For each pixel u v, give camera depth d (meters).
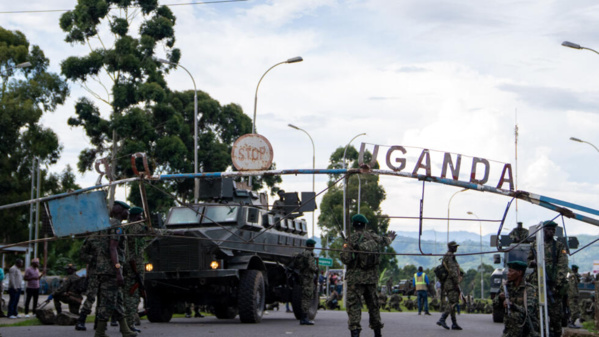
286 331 14.54
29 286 21.69
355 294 11.07
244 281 16.59
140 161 49.47
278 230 19.12
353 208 75.19
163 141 50.34
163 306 17.41
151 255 16.55
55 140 53.62
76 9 48.62
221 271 16.19
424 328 16.67
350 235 11.16
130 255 12.69
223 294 17.55
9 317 20.30
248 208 17.36
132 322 13.00
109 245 10.49
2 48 51.88
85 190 10.59
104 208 10.48
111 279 10.47
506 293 9.60
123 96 48.28
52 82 53.44
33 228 52.94
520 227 19.14
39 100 53.31
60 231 10.37
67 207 10.46
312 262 17.02
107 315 10.44
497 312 19.44
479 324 18.95
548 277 11.45
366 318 21.25
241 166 11.47
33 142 52.47
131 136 49.19
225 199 17.55
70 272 18.14
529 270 17.61
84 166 51.34
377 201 76.56
